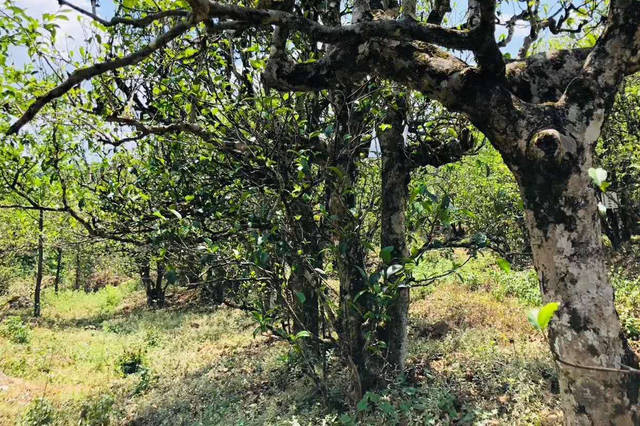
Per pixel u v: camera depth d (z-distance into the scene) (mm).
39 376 9766
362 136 5012
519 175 2475
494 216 10680
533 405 5000
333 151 4977
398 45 2885
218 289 6910
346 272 5207
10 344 12500
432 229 4559
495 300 10359
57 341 13258
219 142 5363
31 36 4691
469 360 6473
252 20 2354
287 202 5090
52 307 22203
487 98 2477
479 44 2418
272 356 8250
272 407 5898
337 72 3221
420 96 5613
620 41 2365
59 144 6262
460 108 2619
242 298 6551
